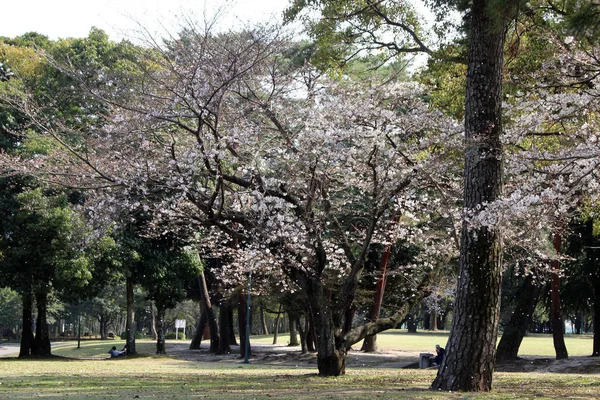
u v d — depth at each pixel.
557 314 24.23
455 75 16.31
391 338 51.66
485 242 10.77
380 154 15.09
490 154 10.84
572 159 11.76
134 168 13.47
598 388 11.48
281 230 14.17
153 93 13.45
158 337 33.16
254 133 14.29
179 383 13.91
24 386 13.07
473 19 11.29
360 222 19.45
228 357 33.00
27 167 14.30
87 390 11.88
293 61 15.97
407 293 25.02
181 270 30.41
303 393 10.62
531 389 11.20
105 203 13.80
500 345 24.56
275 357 31.78
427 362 22.56
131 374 18.11
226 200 15.61
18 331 84.00
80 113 21.72
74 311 67.75
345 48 16.31
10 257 25.92
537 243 16.91
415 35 16.02
